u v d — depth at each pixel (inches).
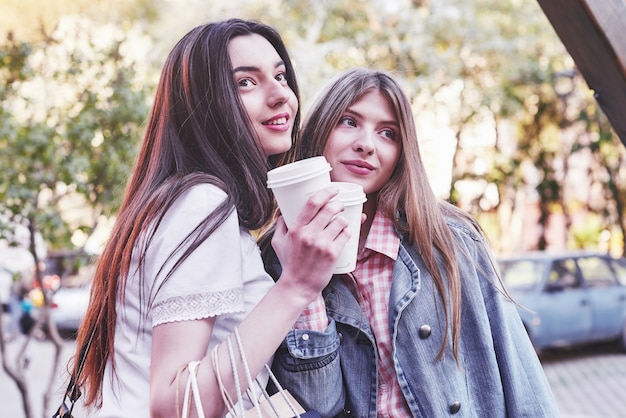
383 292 76.7
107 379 62.7
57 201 205.2
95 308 64.7
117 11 358.3
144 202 61.7
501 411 73.7
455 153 563.5
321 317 71.1
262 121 68.7
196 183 60.2
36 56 205.9
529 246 745.0
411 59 450.3
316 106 81.0
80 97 206.4
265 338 53.4
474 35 463.5
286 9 428.1
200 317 55.4
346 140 78.5
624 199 587.2
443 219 78.1
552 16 61.7
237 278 58.4
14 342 556.4
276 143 69.7
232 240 58.9
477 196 587.5
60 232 204.4
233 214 59.9
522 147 585.0
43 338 577.0
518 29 496.4
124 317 60.7
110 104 206.5
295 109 72.1
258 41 69.4
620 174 584.1
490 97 499.8
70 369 74.2
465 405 72.7
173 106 66.4
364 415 72.4
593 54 62.2
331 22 441.1
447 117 515.8
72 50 206.7
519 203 649.6
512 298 78.4
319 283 54.9
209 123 65.3
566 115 561.3
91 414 68.6
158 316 55.2
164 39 399.2
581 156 616.1
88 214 220.8
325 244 54.4
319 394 68.7
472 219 83.7
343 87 79.1
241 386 53.0
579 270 406.6
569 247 725.9
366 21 446.0
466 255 77.9
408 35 442.9
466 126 544.1
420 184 77.8
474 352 74.7
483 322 75.2
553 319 386.3
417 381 72.1
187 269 55.8
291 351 68.1
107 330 62.6
